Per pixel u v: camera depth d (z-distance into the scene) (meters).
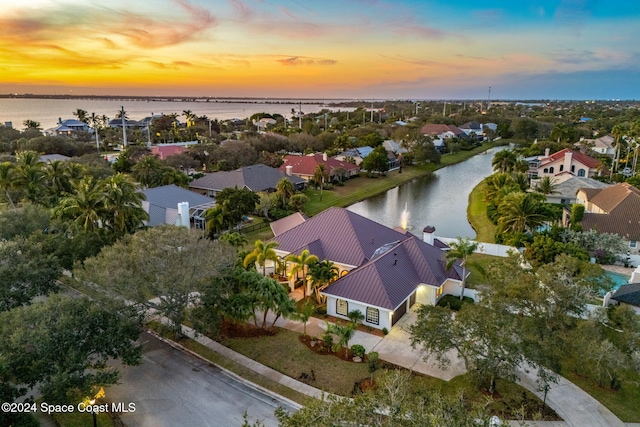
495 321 23.00
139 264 26.81
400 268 34.88
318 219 42.22
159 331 29.64
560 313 26.44
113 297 25.23
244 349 29.00
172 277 26.73
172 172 72.50
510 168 86.38
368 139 127.69
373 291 31.77
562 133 125.88
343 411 14.80
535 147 113.38
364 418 14.70
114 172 77.94
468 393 24.44
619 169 99.31
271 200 65.00
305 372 26.47
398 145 128.12
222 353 28.56
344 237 39.59
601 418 22.80
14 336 20.09
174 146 108.88
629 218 50.28
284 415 16.53
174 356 28.19
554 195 67.94
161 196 58.22
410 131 139.50
